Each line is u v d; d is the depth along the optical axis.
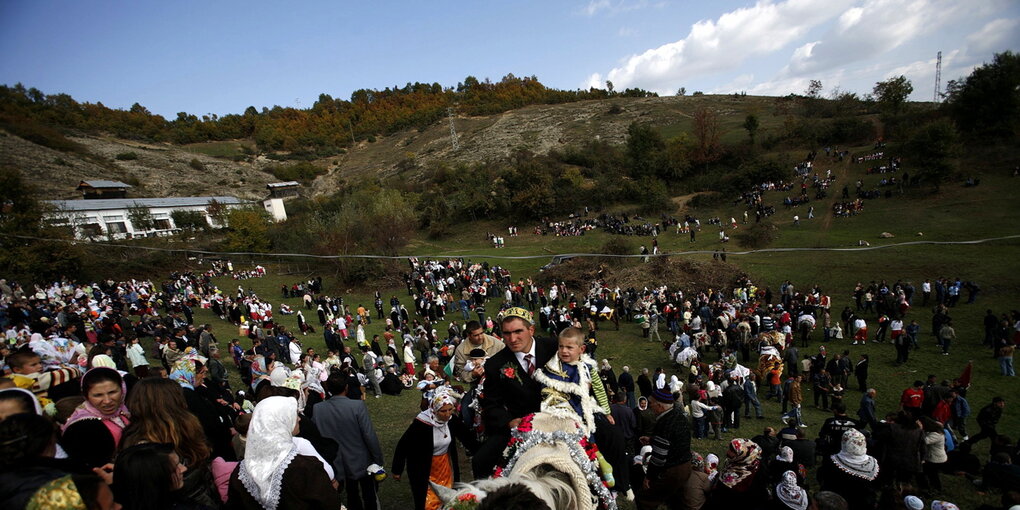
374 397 15.75
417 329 22.75
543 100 168.25
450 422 5.02
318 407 5.34
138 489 2.81
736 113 119.00
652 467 3.77
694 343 22.36
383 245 48.16
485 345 4.88
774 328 21.81
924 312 25.94
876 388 17.94
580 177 75.56
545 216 68.88
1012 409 15.52
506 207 71.44
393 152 141.88
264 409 3.22
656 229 54.53
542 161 90.00
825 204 52.78
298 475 3.07
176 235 54.59
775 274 34.81
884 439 8.35
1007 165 49.19
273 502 3.00
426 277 39.72
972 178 47.75
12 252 33.25
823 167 63.75
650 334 25.27
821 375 16.70
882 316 22.55
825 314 23.83
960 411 13.16
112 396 4.04
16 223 34.78
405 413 13.63
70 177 86.12
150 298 30.94
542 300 31.03
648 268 35.50
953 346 21.14
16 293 26.34
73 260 36.22
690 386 13.93
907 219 43.75
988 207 42.22
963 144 52.69
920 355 20.56
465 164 99.88
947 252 34.53
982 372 18.42
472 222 72.00
